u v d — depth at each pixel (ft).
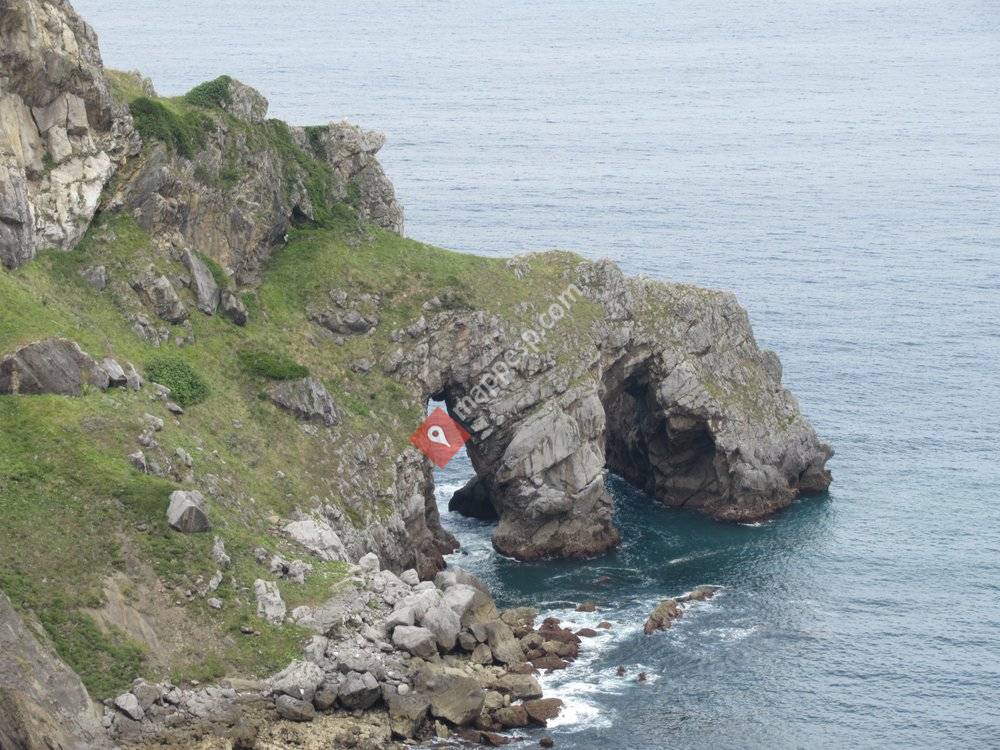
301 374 360.28
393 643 291.17
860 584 366.22
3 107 333.83
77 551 274.36
